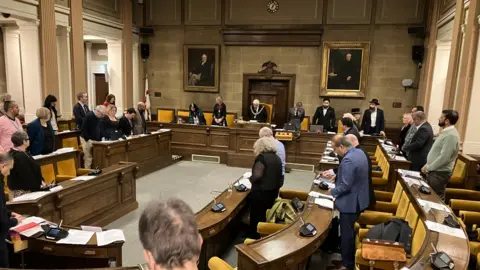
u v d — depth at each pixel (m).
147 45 9.74
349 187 2.93
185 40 9.60
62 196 3.45
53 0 6.62
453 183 4.40
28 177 3.36
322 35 8.76
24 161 3.33
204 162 7.69
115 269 1.66
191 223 0.99
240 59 9.34
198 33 9.49
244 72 9.35
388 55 8.50
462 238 2.13
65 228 2.59
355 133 4.58
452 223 2.33
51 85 6.73
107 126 5.78
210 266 2.03
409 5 8.20
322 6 8.66
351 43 8.55
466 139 5.11
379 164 5.37
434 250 1.97
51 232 2.42
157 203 1.02
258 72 9.25
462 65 5.22
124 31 8.99
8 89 8.15
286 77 9.10
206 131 7.64
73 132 5.99
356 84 8.70
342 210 3.00
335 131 7.88
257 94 9.52
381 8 8.37
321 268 3.28
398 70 8.50
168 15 9.61
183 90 9.80
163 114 9.34
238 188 3.73
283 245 2.30
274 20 8.96
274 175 3.44
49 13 6.55
